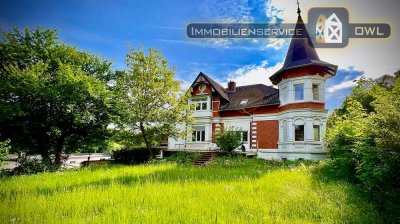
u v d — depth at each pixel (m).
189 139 28.61
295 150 20.48
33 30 20.83
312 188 7.30
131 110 20.23
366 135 6.14
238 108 26.50
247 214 4.79
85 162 23.14
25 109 18.19
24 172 15.80
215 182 8.41
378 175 5.46
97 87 19.70
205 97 28.70
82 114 19.23
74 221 4.32
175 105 21.23
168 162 18.89
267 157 23.44
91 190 6.91
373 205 5.39
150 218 4.46
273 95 25.77
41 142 20.34
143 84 20.23
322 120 20.50
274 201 5.91
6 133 18.64
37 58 20.81
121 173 11.08
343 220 4.55
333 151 10.30
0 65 19.89
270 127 24.25
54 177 10.05
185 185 7.61
